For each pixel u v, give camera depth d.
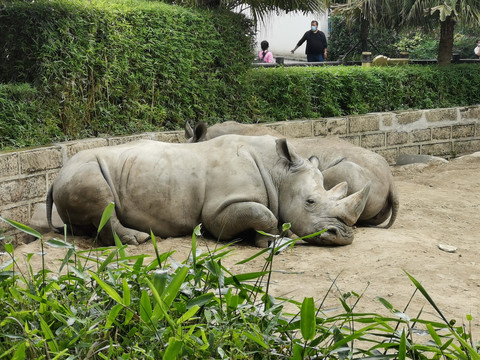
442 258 7.41
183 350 2.58
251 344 2.80
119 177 7.82
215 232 7.83
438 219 9.59
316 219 7.59
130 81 10.92
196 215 7.91
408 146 14.41
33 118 9.67
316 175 7.86
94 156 7.88
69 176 7.72
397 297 6.07
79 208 7.66
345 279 6.53
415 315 5.61
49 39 9.85
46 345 2.65
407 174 13.29
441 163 13.94
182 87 11.71
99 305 3.02
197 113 12.10
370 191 8.52
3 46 10.18
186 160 7.95
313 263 6.99
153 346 2.66
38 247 7.35
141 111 11.15
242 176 7.79
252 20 13.10
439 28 17.83
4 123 9.25
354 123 13.51
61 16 10.01
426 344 2.87
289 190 7.80
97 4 10.52
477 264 7.30
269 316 3.01
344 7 18.19
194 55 11.91
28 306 2.98
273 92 12.99
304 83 13.27
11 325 2.87
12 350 2.69
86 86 10.43
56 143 9.57
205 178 7.88
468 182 12.44
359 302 5.87
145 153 7.94
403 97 14.85
